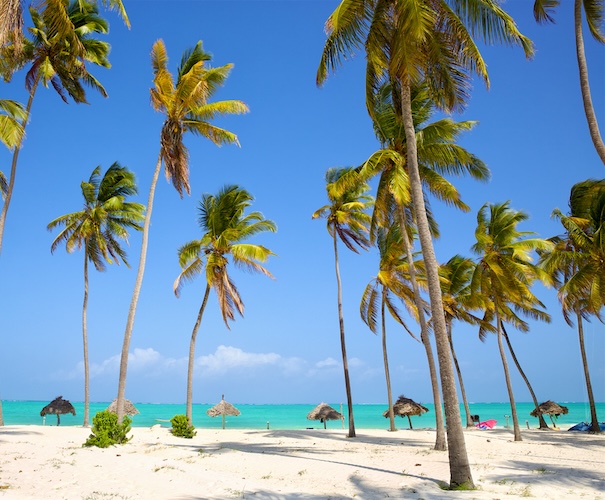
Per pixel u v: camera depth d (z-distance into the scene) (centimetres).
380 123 2083
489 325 3788
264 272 2892
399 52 1376
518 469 1600
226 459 1731
